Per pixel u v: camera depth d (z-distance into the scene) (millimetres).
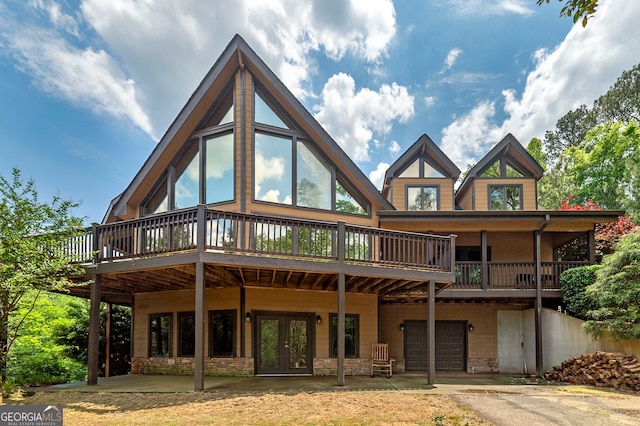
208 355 11500
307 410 6633
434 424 5887
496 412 6613
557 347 12617
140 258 8961
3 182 8883
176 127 12055
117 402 7387
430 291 10227
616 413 6637
